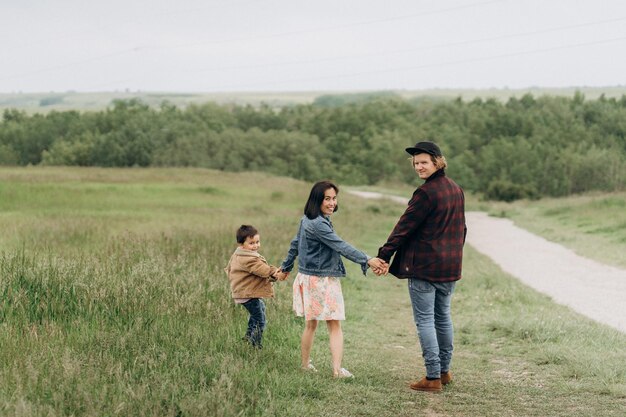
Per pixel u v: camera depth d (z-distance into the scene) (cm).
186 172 5609
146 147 12988
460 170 10744
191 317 723
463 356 725
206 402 457
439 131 12769
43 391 466
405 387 590
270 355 634
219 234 1627
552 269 1538
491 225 3095
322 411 501
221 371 534
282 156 12850
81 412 443
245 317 767
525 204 5128
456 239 582
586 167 10000
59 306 709
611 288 1255
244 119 14812
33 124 14338
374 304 1066
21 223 1880
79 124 14138
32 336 595
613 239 2083
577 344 748
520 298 1096
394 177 11300
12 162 13675
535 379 623
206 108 15038
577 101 14200
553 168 10150
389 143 11762
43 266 811
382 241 2117
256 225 2092
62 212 2553
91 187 3706
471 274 1402
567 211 3322
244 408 476
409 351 757
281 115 15375
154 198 3491
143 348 595
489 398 557
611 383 590
